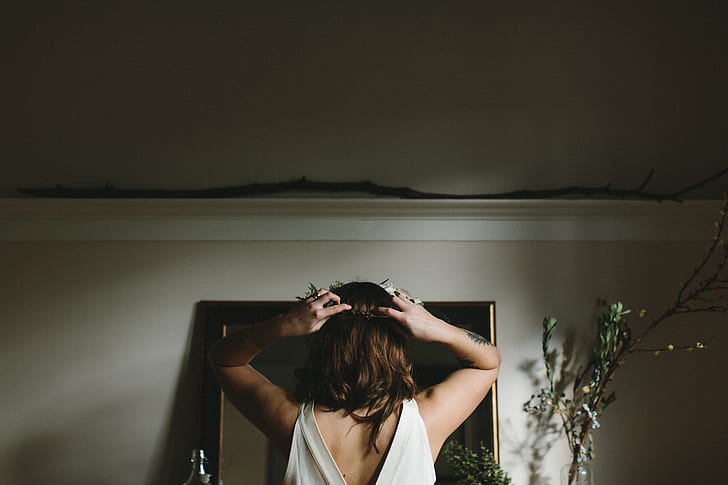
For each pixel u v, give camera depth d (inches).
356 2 135.1
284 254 127.1
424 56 134.2
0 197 131.5
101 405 124.4
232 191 130.0
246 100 133.6
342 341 54.1
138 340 126.0
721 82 133.5
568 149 131.5
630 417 123.5
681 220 127.4
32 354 125.7
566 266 126.7
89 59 134.5
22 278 127.5
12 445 123.3
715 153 131.6
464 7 134.9
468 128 132.1
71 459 123.1
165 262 127.6
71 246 128.2
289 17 135.0
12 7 135.6
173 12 135.3
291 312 55.2
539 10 134.6
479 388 57.1
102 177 132.0
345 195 130.7
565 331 125.2
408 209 126.6
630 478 122.1
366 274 126.4
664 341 125.1
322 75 133.9
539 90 133.1
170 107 133.6
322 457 51.3
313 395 53.5
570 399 123.5
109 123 133.3
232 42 134.6
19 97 134.0
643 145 131.8
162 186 131.5
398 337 55.7
